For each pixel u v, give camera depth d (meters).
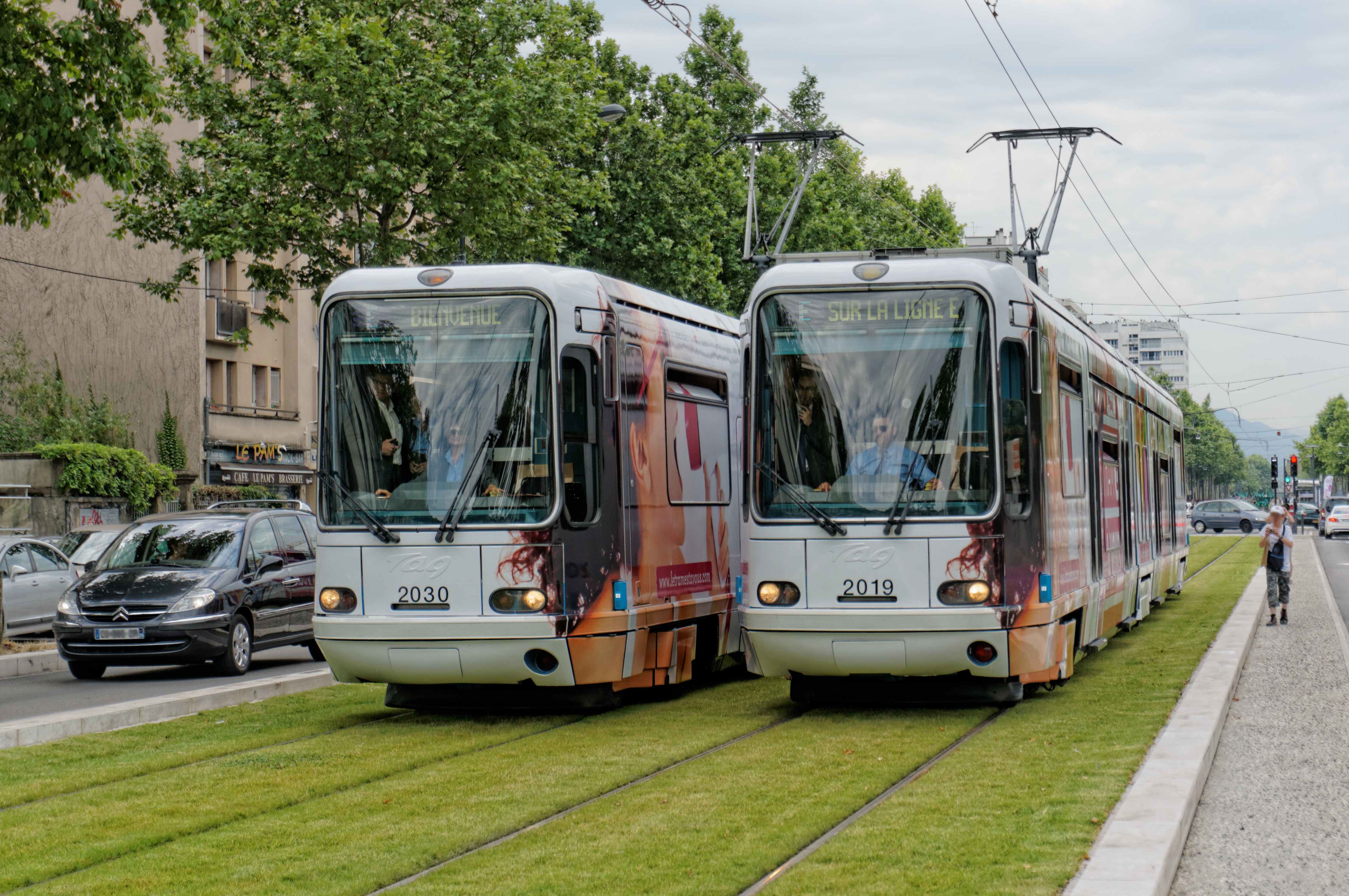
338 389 12.02
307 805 8.45
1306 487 120.00
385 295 12.04
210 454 46.44
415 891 6.38
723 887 6.30
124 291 45.00
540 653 11.54
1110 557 16.11
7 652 19.72
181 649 17.05
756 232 43.62
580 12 39.94
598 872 6.60
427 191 27.52
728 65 25.59
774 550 11.62
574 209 36.06
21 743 11.20
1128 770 8.68
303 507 20.88
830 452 11.61
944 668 11.34
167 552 18.17
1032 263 16.88
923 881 6.19
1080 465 14.03
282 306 50.81
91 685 17.12
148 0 17.58
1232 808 8.45
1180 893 6.61
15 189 17.33
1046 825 7.18
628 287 13.02
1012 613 11.30
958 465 11.41
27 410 40.97
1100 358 16.16
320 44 25.70
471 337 11.88
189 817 8.12
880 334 11.66
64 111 16.80
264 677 17.48
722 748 10.33
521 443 11.69
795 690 12.27
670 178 37.41
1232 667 13.98
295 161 25.91
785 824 7.54
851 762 9.48
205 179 27.67
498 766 9.66
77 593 17.44
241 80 31.23
